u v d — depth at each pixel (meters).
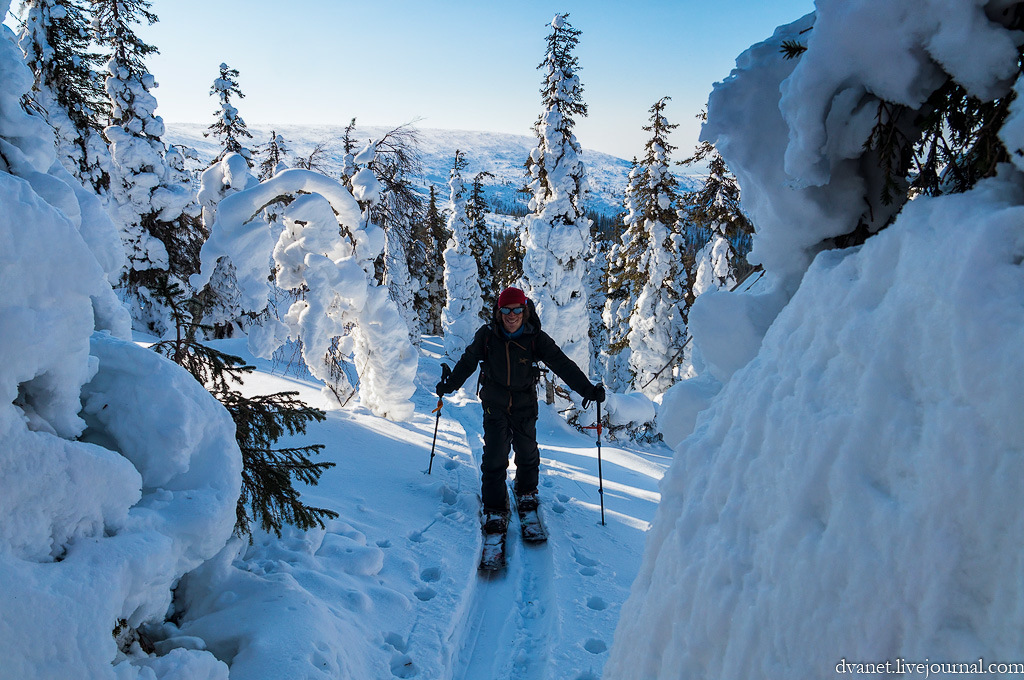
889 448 0.98
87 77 14.15
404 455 5.45
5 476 1.54
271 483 2.68
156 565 1.74
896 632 0.89
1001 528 0.79
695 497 1.51
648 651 1.49
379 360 7.11
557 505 4.67
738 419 1.46
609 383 25.64
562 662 2.69
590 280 32.16
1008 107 1.09
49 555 1.60
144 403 2.06
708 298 1.95
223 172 8.80
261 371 9.02
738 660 1.16
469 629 3.09
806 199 1.61
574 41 13.48
